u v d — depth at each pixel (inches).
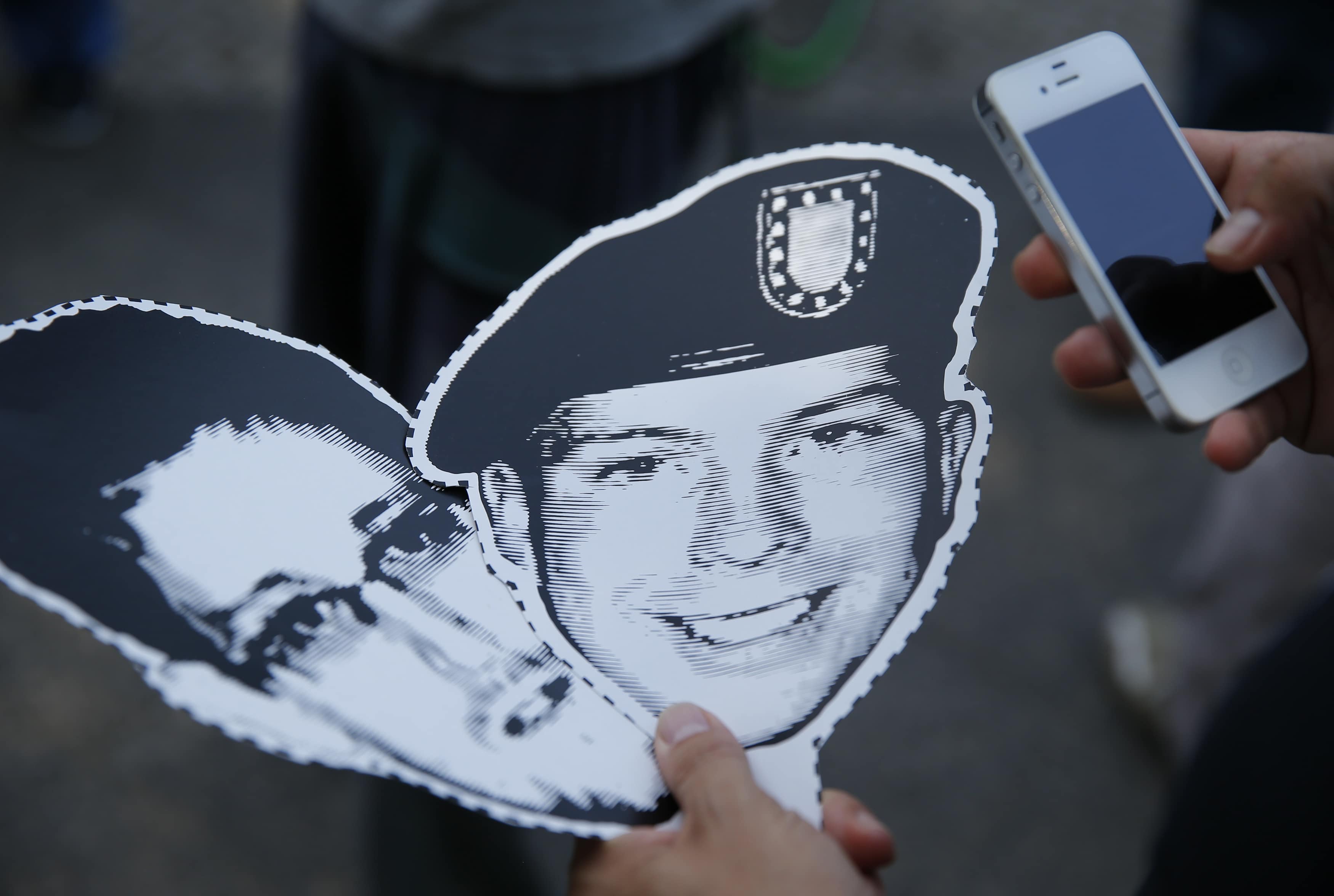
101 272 121.3
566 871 68.8
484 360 33.9
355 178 71.1
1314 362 45.8
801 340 34.9
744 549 32.6
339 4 62.9
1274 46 101.3
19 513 28.7
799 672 31.7
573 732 30.1
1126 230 42.6
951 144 143.6
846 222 36.4
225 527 29.9
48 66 129.4
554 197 65.2
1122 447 114.1
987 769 90.5
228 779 86.4
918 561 32.5
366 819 70.7
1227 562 79.1
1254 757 48.6
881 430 33.8
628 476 33.0
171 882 81.3
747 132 81.7
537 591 31.3
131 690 89.9
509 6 59.7
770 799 30.3
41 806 83.6
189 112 139.9
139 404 30.7
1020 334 123.0
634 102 64.9
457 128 63.6
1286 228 41.8
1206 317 43.0
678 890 29.3
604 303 35.1
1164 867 53.1
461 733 29.1
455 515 31.9
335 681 28.7
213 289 121.2
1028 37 160.4
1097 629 99.6
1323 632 47.6
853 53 154.6
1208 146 45.4
